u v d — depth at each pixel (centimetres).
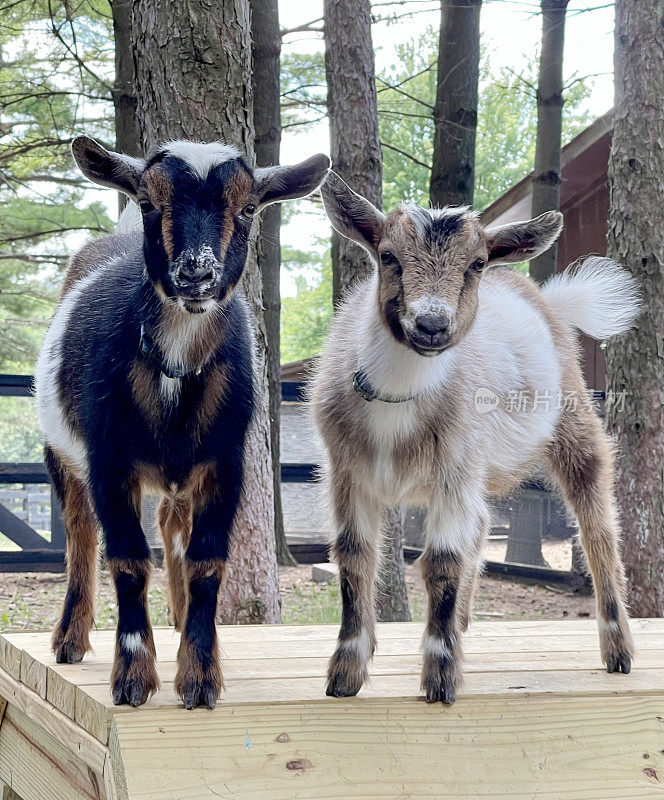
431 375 302
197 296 257
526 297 408
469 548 306
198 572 283
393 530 689
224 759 253
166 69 470
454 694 281
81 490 344
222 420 292
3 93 1132
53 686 308
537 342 383
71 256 386
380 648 368
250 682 301
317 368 355
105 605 771
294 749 260
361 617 296
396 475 312
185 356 282
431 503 312
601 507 379
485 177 2867
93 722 272
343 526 310
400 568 691
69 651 325
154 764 247
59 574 918
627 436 641
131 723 254
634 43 633
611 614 348
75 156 280
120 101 870
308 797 251
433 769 265
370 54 703
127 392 287
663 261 632
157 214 271
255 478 506
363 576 304
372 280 343
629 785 276
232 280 276
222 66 472
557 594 911
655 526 635
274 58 886
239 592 502
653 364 634
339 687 282
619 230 642
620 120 642
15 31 1034
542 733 282
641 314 632
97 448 289
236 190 272
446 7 881
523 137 2938
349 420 315
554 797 268
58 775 308
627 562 640
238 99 478
